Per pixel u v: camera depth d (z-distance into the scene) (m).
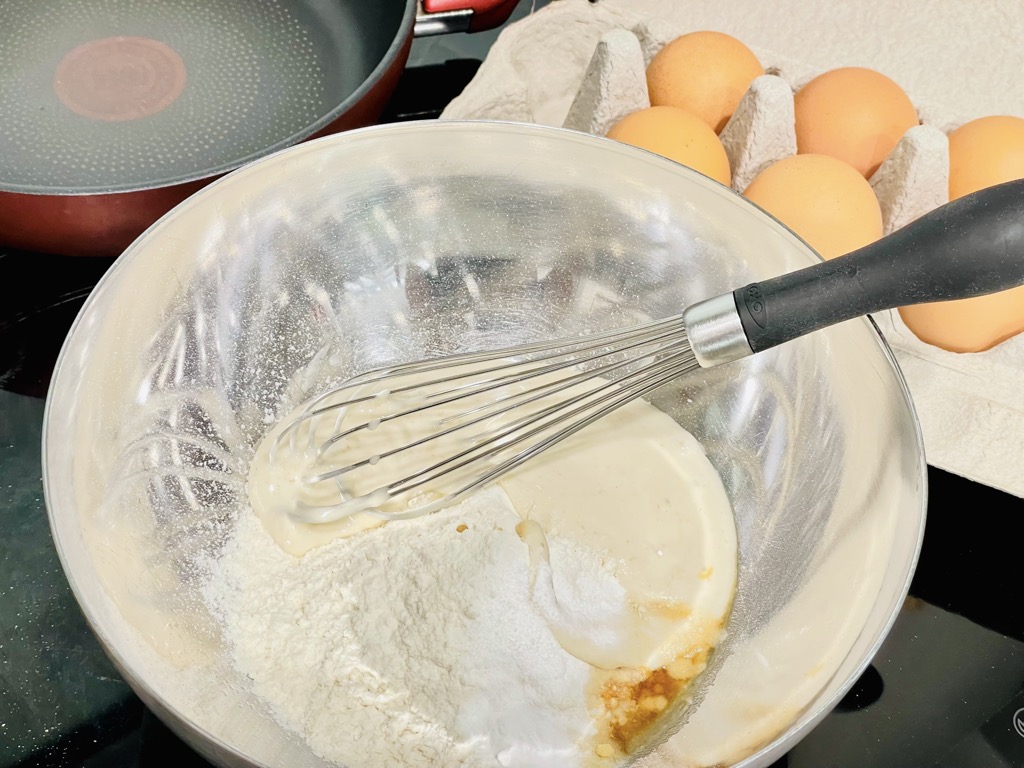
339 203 0.86
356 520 0.80
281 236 0.85
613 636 0.76
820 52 1.10
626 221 0.87
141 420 0.77
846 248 0.89
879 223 0.91
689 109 1.02
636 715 0.72
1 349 0.94
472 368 0.91
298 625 0.75
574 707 0.72
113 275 0.74
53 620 0.79
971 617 0.85
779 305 0.62
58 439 0.68
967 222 0.59
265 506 0.81
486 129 0.84
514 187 0.87
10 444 0.88
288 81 1.09
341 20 1.15
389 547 0.79
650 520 0.82
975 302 0.87
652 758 0.69
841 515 0.74
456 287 0.93
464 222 0.90
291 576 0.78
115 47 1.08
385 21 1.11
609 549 0.80
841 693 0.60
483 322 0.94
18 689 0.75
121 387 0.75
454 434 0.86
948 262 0.59
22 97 1.02
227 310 0.84
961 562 0.89
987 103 1.07
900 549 0.66
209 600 0.75
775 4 1.11
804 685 0.65
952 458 0.92
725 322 0.63
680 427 0.88
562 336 0.93
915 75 1.08
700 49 1.01
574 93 1.16
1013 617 0.85
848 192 0.89
